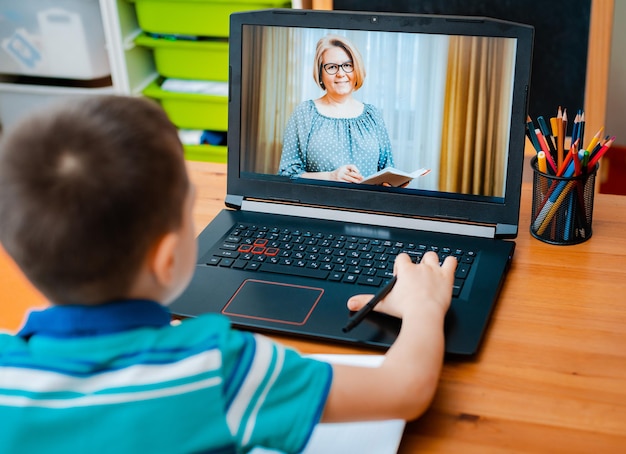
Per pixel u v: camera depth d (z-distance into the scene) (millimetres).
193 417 619
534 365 842
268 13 1099
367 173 1104
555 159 1054
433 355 773
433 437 757
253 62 1120
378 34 1054
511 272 1012
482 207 1062
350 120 1098
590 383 813
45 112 610
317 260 1024
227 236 1093
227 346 650
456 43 1025
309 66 1094
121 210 583
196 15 2102
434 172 1075
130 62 2211
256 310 933
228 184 1176
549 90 1674
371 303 890
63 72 2273
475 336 863
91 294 625
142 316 634
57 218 577
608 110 2283
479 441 750
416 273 902
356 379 712
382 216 1106
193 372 626
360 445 739
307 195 1140
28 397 608
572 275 999
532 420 771
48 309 637
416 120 1064
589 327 898
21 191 579
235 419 639
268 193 1157
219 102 2197
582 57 1624
